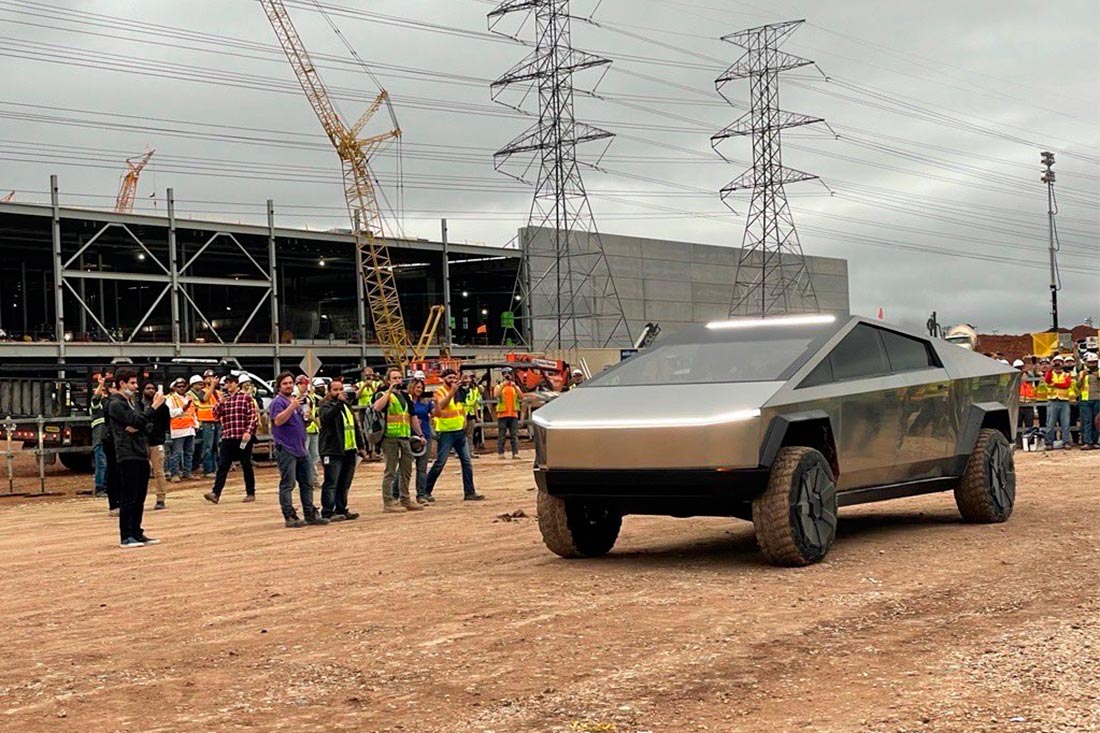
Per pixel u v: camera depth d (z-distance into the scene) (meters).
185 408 24.06
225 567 11.08
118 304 69.12
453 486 20.92
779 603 7.64
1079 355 27.80
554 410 9.76
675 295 75.81
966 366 11.29
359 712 5.56
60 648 7.40
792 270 82.62
